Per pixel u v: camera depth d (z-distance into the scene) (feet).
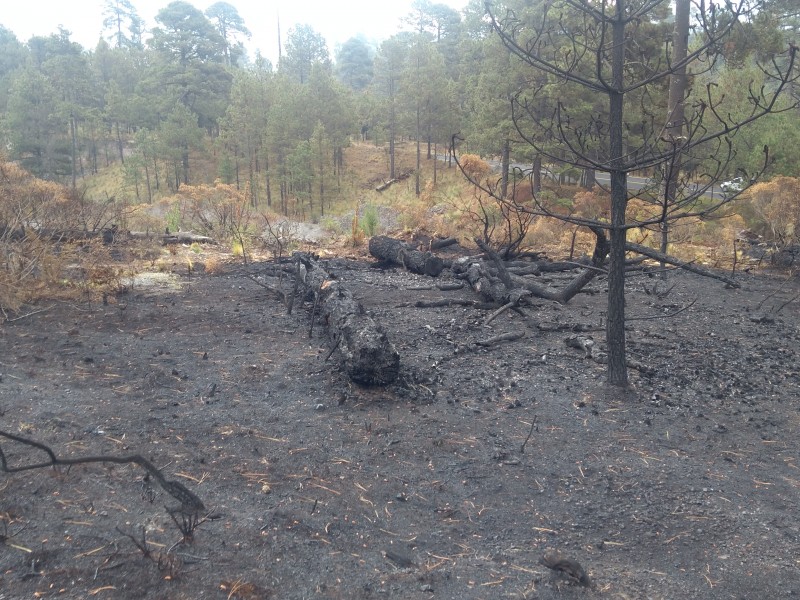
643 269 34.99
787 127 53.47
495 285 28.58
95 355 18.38
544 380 18.49
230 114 178.19
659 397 17.49
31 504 10.21
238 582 8.80
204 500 10.93
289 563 9.44
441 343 21.76
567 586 9.44
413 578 9.41
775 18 53.01
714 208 15.25
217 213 49.11
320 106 176.24
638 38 43.47
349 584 9.12
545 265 35.37
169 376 17.07
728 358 21.31
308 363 18.75
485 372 18.95
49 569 8.67
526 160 82.33
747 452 14.52
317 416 15.12
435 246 44.32
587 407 16.67
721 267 41.09
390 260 37.65
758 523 11.54
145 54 271.90
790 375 19.79
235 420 14.55
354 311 20.13
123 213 39.70
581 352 21.25
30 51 303.89
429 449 13.80
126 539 9.52
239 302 26.23
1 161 36.19
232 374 17.57
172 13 227.40
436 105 157.79
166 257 36.81
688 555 10.48
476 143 102.37
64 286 24.94
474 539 10.68
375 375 16.80
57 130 188.03
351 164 195.31
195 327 22.16
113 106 205.67
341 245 46.55
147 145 175.63
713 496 12.45
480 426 15.20
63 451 12.14
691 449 14.56
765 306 29.81
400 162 192.65
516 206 17.61
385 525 10.87
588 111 74.23
